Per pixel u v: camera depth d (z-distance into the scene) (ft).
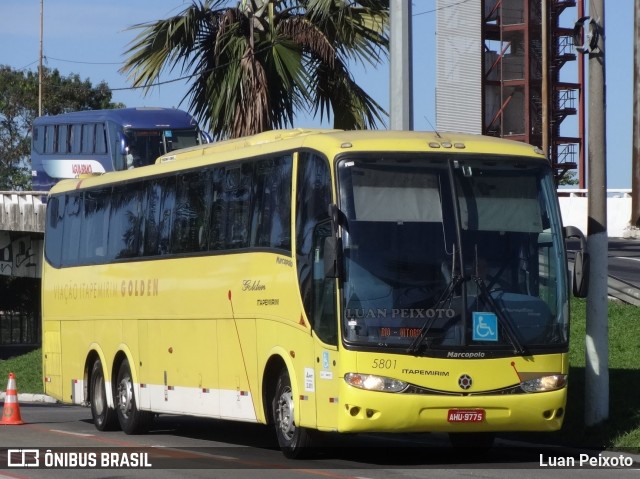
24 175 364.17
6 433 79.51
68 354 90.12
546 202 57.82
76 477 54.44
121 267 81.00
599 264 65.92
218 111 102.06
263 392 62.64
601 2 66.85
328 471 55.11
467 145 57.72
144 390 76.89
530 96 230.07
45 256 95.96
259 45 101.45
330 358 55.31
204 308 69.36
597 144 66.69
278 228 61.67
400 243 55.31
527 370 55.36
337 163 56.24
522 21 230.48
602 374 64.95
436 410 54.13
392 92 79.30
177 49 103.40
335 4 101.76
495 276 55.77
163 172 76.28
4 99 365.20
